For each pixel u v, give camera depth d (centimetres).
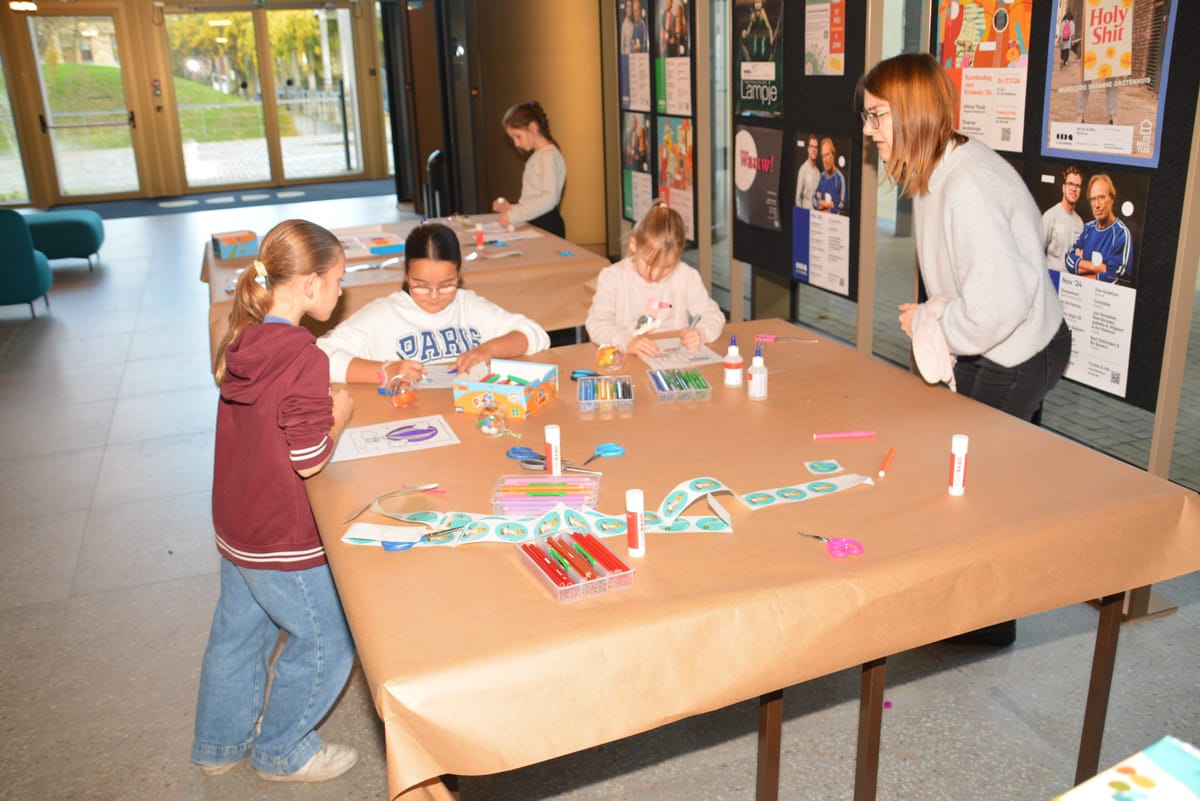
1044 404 437
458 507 184
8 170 1219
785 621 151
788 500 182
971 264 225
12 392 536
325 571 211
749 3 450
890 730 243
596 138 728
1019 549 165
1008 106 309
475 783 229
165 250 927
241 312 198
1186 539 180
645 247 292
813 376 253
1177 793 90
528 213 539
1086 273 291
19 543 362
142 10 1220
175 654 291
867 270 397
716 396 241
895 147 233
